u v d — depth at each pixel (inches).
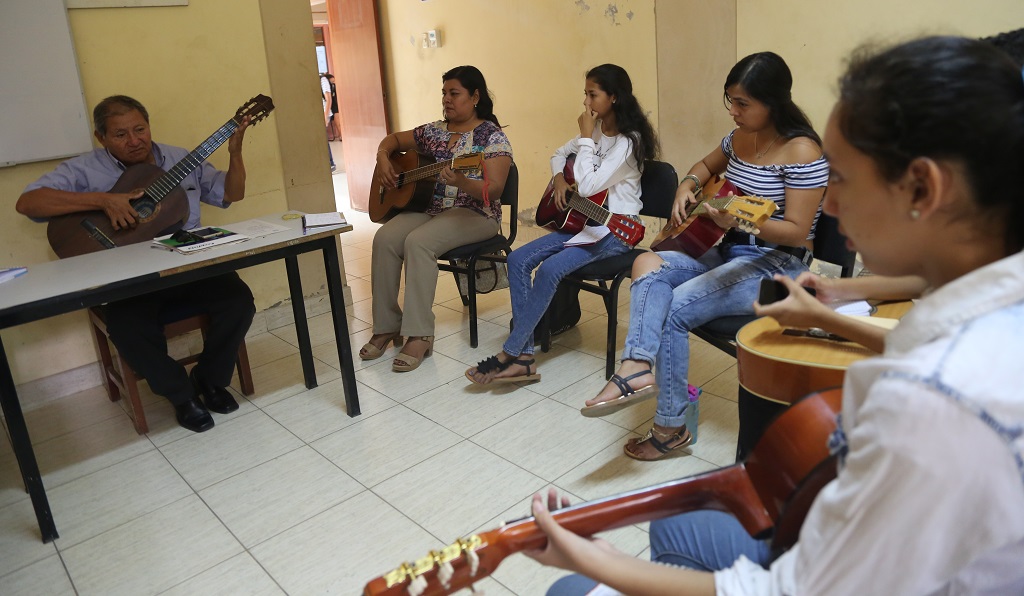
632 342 82.7
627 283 153.3
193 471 92.4
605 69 102.8
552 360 118.6
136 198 100.2
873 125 23.2
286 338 136.9
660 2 138.7
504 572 69.6
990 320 22.0
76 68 111.7
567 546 32.4
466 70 119.3
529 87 171.2
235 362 108.1
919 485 21.5
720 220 79.5
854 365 25.5
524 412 101.7
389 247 121.0
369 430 99.7
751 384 62.0
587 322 134.6
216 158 130.2
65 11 109.3
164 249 94.3
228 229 101.5
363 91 219.3
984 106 21.8
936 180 22.7
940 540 22.1
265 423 103.7
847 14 116.8
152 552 77.2
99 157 106.5
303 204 142.0
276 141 136.3
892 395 22.1
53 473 94.4
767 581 27.7
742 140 88.8
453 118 121.3
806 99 125.3
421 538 76.4
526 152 177.9
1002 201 23.0
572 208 108.3
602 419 98.4
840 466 28.2
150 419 107.7
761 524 36.0
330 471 90.3
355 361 123.5
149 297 99.5
